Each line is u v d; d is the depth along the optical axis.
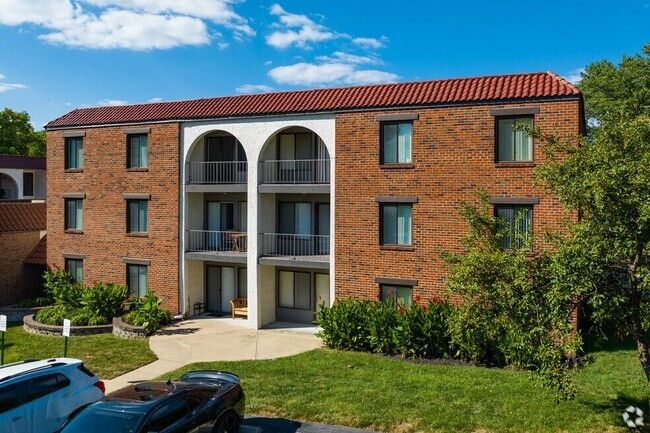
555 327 9.38
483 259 10.09
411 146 19.56
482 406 12.02
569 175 9.83
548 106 17.48
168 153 23.56
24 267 27.31
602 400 12.10
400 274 19.66
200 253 23.16
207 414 9.73
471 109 18.52
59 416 10.74
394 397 12.84
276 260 21.67
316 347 18.88
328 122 20.73
